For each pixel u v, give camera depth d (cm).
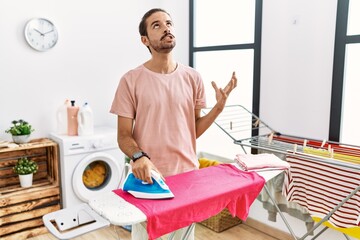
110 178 301
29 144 268
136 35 347
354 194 184
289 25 246
